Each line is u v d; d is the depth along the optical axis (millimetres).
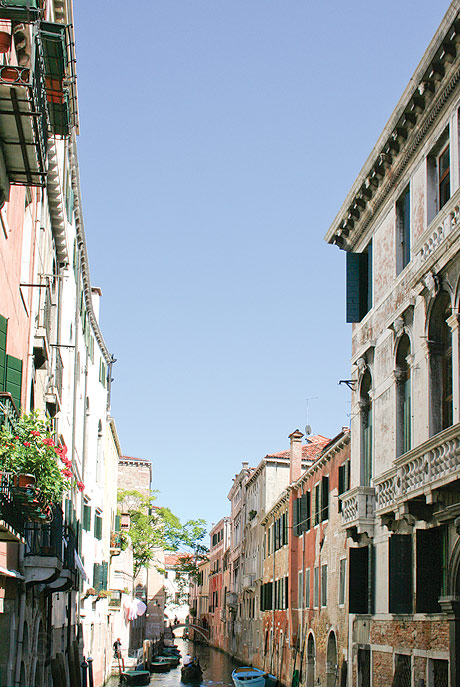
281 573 38750
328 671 26781
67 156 20938
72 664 23828
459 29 14852
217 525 83688
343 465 26328
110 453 41250
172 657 61219
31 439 11516
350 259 20938
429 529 15297
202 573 99062
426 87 16312
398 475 16125
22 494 11133
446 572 14977
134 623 56250
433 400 15914
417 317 16766
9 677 13562
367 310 20719
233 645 63844
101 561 36500
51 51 11141
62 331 22969
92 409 32938
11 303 13305
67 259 21766
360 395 20812
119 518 45938
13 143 10320
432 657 15359
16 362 13062
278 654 38812
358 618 20328
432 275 15656
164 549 58406
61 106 12781
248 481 54469
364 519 19219
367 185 19875
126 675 41750
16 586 14242
